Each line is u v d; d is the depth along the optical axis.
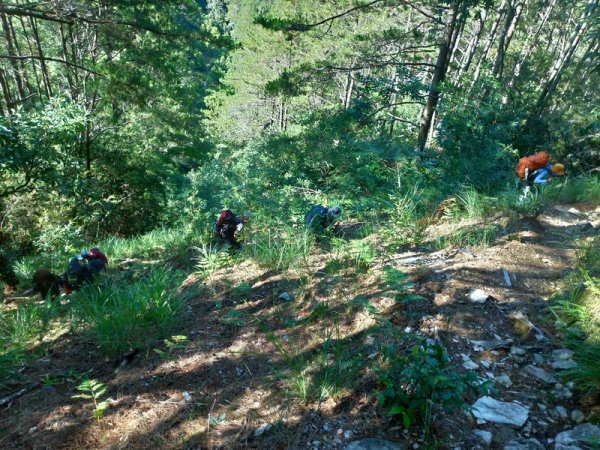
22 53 19.64
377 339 3.07
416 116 20.44
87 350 3.70
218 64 51.84
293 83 13.53
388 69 18.69
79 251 10.27
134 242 10.38
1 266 7.81
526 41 21.67
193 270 6.20
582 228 5.13
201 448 2.40
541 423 2.39
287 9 17.25
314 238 5.63
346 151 9.69
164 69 17.09
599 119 10.50
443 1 11.44
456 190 7.05
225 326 3.79
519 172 6.50
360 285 4.01
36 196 12.41
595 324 2.97
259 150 12.02
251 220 7.34
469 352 2.93
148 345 3.59
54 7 11.14
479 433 2.31
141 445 2.46
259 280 4.67
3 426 2.75
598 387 2.50
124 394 2.94
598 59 4.59
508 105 9.08
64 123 9.27
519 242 4.65
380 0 12.77
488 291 3.64
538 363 2.84
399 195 6.65
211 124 39.75
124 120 19.08
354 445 2.29
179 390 2.93
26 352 3.97
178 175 20.58
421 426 2.36
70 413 2.79
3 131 8.16
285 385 2.85
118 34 15.00
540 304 3.45
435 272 3.99
